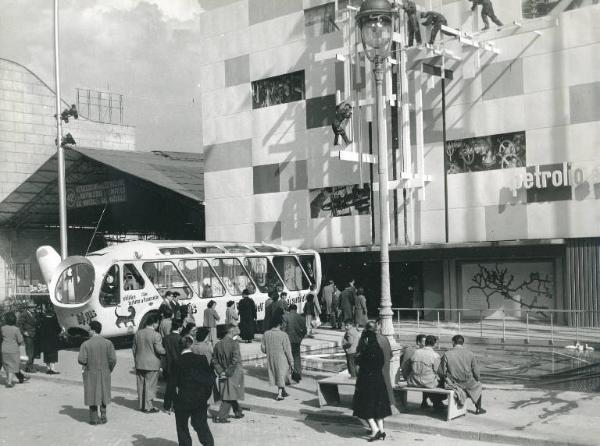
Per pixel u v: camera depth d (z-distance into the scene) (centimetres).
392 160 3128
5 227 5550
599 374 1712
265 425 1273
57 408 1511
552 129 2719
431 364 1278
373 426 1127
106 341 1325
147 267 2527
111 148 5756
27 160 5325
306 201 3441
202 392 1018
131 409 1466
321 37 3384
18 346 1853
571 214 2666
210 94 3834
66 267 2442
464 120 2938
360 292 2630
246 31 3678
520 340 2295
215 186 3803
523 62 2791
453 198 2966
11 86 5256
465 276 3041
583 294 2641
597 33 2619
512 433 1099
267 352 1477
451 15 2989
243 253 2877
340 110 2936
